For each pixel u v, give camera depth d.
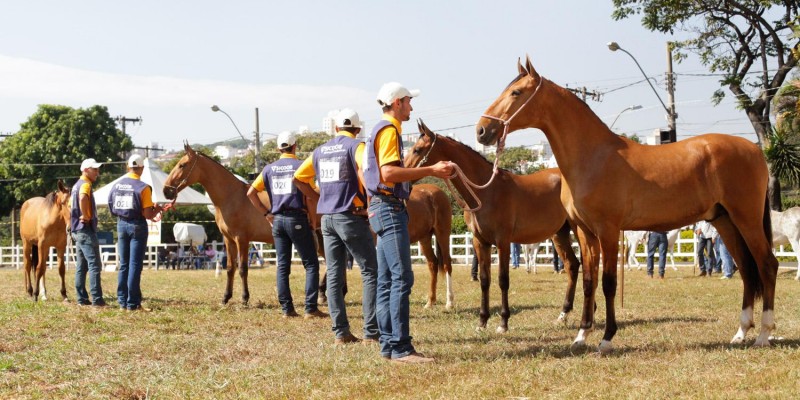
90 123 53.88
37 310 11.22
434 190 12.44
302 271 25.97
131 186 11.38
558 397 5.20
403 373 6.13
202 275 23.58
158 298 13.84
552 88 7.27
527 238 9.55
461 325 9.68
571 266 10.21
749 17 29.36
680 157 7.29
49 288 16.55
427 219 12.06
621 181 7.14
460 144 9.35
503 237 9.25
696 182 7.24
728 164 7.30
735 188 7.30
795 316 9.80
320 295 12.98
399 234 6.51
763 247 7.39
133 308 11.37
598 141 7.29
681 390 5.32
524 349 7.35
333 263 7.71
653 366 6.24
